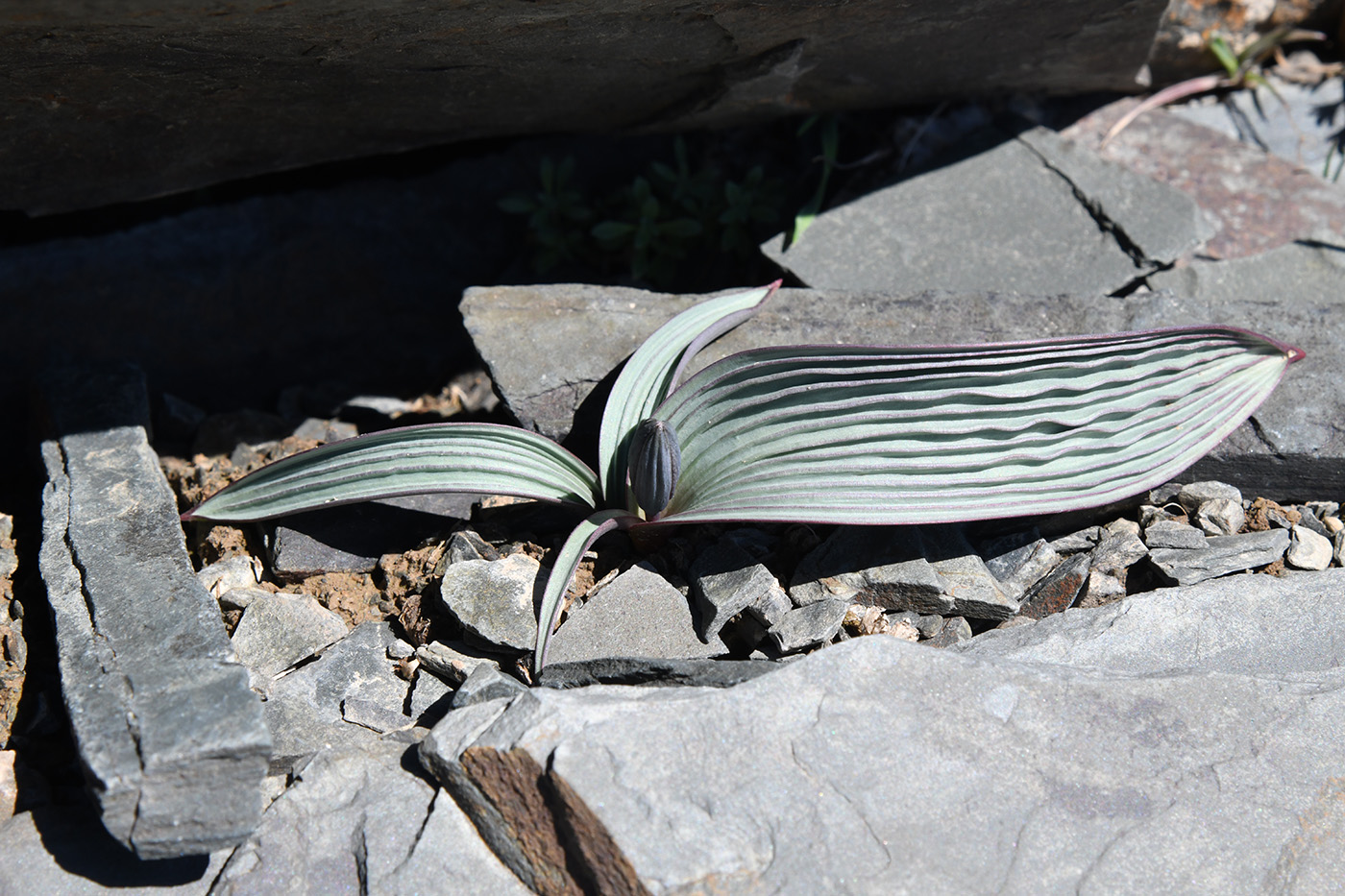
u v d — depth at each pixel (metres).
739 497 0.40
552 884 0.36
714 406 0.41
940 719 0.37
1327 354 0.43
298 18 0.38
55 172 0.42
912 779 0.36
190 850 0.36
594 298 0.44
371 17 0.39
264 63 0.40
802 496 0.40
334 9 0.38
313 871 0.36
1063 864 0.36
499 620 0.39
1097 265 0.46
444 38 0.40
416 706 0.39
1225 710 0.38
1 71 0.38
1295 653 0.39
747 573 0.40
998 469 0.40
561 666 0.39
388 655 0.40
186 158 0.43
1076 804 0.36
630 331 0.43
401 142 0.46
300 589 0.41
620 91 0.45
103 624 0.38
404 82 0.42
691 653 0.39
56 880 0.36
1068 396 0.40
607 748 0.36
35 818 0.37
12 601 0.41
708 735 0.36
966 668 0.37
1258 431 0.42
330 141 0.44
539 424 0.42
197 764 0.36
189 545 0.43
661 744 0.36
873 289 0.46
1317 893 0.36
